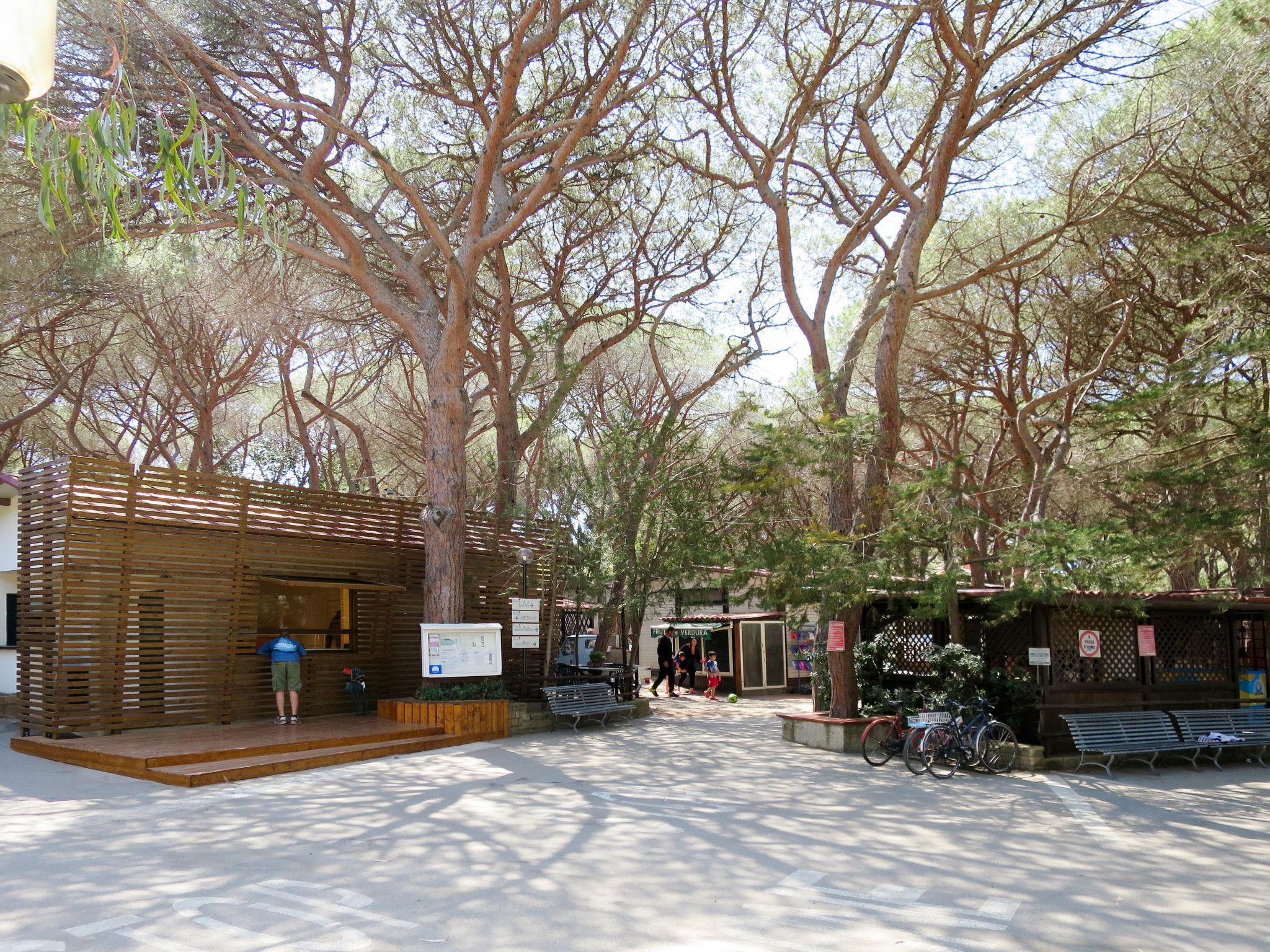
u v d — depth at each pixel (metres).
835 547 13.33
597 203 21.02
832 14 17.03
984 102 14.81
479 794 10.67
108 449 27.16
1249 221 14.84
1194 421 16.31
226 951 5.50
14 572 19.28
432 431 17.20
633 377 28.31
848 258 21.28
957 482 13.40
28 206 13.73
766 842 8.41
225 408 28.67
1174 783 12.34
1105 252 18.11
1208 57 14.85
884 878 7.27
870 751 14.45
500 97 17.47
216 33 14.68
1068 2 14.84
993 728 13.18
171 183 3.75
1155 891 6.97
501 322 21.33
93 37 12.30
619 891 6.82
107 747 12.64
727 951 5.60
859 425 13.41
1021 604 13.33
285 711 15.69
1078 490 19.17
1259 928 6.13
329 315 20.88
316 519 17.38
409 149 19.73
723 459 18.06
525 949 5.61
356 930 5.90
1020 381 20.16
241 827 8.87
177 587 15.22
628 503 19.12
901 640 16.11
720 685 26.30
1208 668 15.28
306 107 14.27
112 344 23.12
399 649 18.66
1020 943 5.79
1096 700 14.10
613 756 13.92
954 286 16.23
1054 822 9.48
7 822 9.05
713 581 22.00
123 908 6.32
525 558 17.89
